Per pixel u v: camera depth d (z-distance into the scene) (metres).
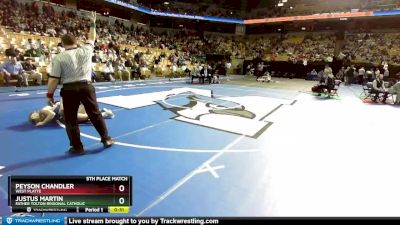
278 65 29.70
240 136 6.08
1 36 14.05
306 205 3.26
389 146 5.79
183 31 35.91
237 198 3.36
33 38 15.62
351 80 23.17
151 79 19.16
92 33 4.58
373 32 30.53
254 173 4.14
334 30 32.97
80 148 4.48
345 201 3.39
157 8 32.50
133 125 6.59
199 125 6.89
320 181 3.94
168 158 4.57
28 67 12.30
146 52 23.42
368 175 4.22
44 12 20.98
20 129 5.72
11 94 9.88
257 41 36.62
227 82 20.36
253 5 38.72
